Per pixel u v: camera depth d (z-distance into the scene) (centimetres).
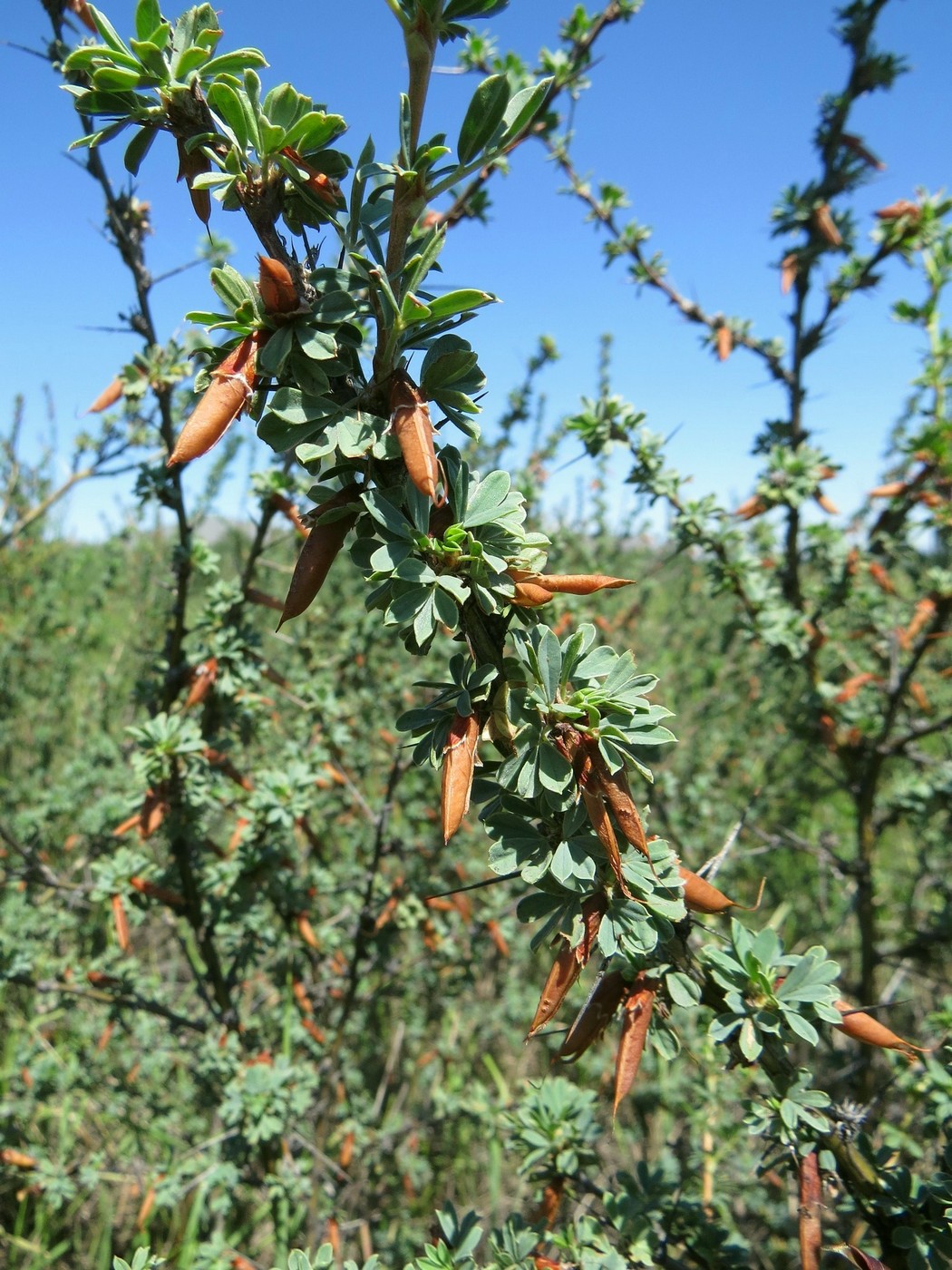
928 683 69
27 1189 47
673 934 18
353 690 63
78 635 94
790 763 83
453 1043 59
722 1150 39
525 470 63
